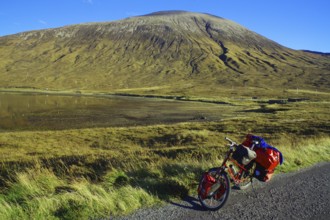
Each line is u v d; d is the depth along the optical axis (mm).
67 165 16609
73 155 21641
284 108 70125
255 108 76938
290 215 7000
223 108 78062
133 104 87250
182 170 10203
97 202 7102
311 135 30016
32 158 21109
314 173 10750
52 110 64125
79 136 32875
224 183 7305
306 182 9531
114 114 59062
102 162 16875
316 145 16547
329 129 34375
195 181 9125
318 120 43312
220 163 10703
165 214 6875
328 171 11148
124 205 7129
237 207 7383
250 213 7047
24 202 7277
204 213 7004
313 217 6938
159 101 104000
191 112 66125
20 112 59156
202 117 55875
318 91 163875
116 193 7688
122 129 37125
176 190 8234
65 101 93000
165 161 14727
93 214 6789
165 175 10039
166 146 27625
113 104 85375
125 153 21609
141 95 135000
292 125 38250
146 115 58688
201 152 19141
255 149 7719
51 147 27375
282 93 148125
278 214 7031
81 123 46656
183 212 7016
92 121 48969
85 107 73250
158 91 165500
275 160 7477
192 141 29203
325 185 9273
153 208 7203
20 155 23312
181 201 7691
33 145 28062
